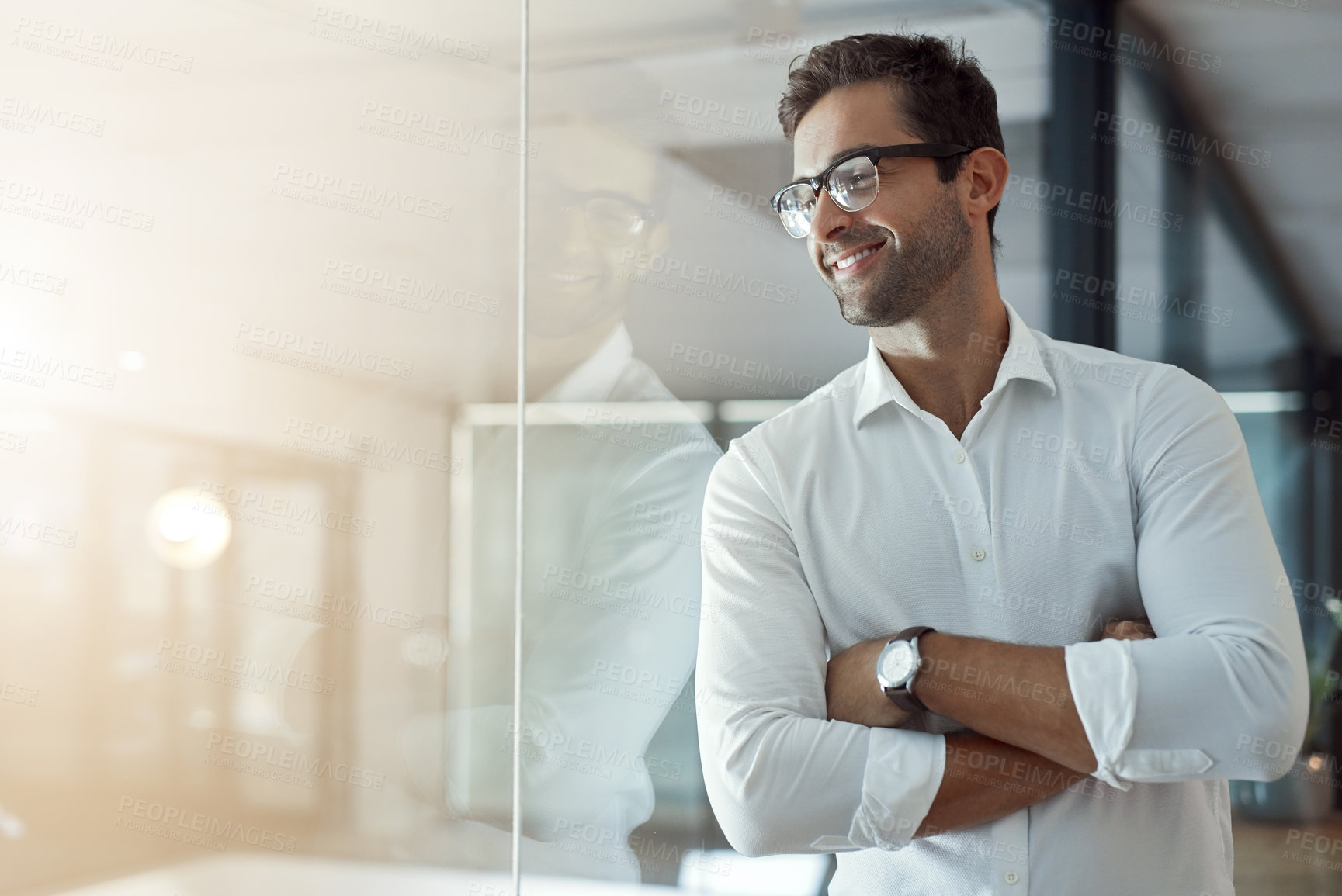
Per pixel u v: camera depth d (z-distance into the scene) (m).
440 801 1.33
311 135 1.41
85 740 1.34
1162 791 0.88
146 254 1.39
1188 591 0.83
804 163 1.03
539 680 1.33
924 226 0.99
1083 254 1.28
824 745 0.87
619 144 1.38
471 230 1.40
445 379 1.38
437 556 1.36
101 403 1.37
